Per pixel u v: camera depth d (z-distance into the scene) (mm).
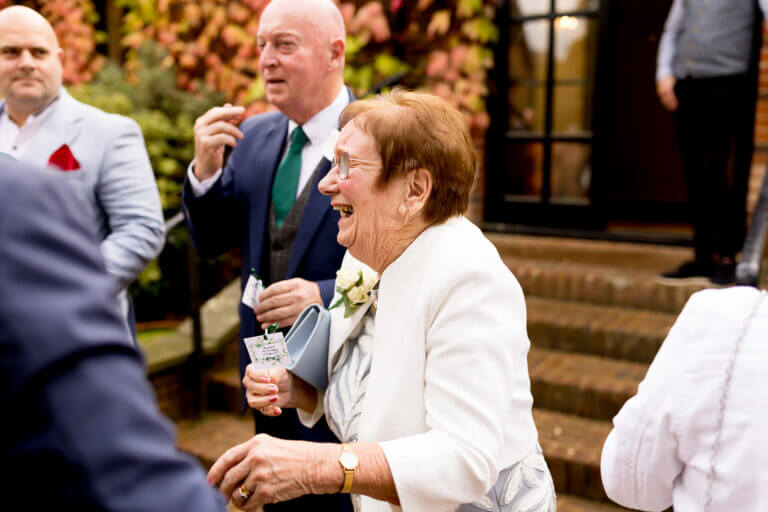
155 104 5074
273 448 1123
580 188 4906
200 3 5496
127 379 549
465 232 1264
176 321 4980
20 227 533
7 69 2082
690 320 1120
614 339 3471
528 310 3846
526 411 1272
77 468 501
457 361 1139
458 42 4773
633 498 1210
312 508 1985
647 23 6527
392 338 1229
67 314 523
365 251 1311
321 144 2008
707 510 1062
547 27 4781
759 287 3436
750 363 1037
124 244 2117
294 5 1918
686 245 4418
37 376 499
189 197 2094
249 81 5414
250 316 2051
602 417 3092
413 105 1254
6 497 515
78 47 6059
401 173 1225
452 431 1113
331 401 1423
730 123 3570
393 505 1179
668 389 1111
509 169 5082
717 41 3473
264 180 2078
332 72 1990
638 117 6723
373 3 4840
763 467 1007
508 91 4977
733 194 4023
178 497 552
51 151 2145
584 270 4156
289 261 1984
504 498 1243
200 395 3623
